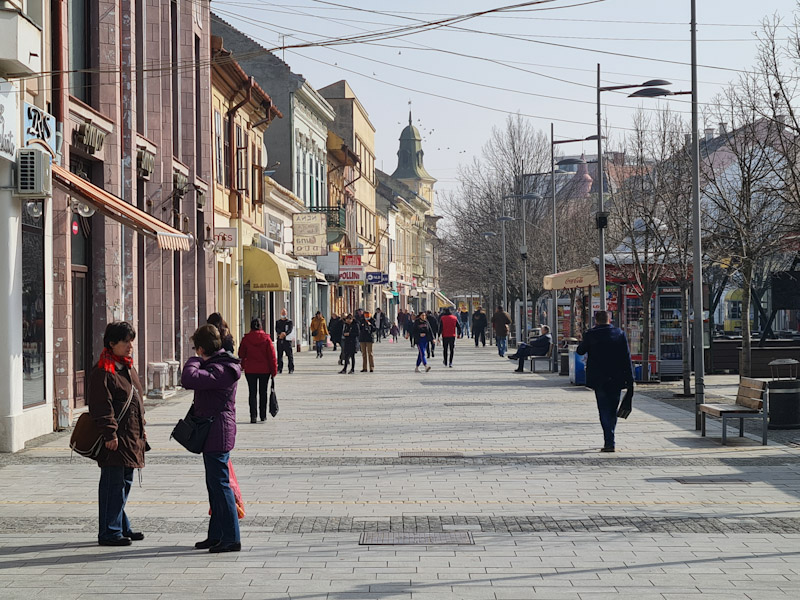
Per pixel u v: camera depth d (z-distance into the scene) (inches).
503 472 608.7
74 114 871.7
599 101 1268.5
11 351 683.4
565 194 2881.4
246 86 1765.5
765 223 1109.1
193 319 1398.9
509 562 386.3
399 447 722.2
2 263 682.2
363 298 3944.4
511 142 2930.6
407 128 7066.9
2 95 658.8
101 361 417.7
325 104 2864.2
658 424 862.5
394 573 369.4
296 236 2304.4
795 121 887.7
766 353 1387.8
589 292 1419.8
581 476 593.3
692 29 839.7
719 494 533.6
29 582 356.2
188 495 532.1
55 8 806.5
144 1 1143.6
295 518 473.1
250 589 346.9
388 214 4665.4
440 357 2175.2
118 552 404.8
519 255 2824.8
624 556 395.5
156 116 1181.1
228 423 409.7
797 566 379.2
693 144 834.8
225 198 1726.1
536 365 1830.7
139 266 1126.4
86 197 753.0
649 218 1242.0
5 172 682.2
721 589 346.3
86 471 609.9
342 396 1165.7
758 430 812.0
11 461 647.1
